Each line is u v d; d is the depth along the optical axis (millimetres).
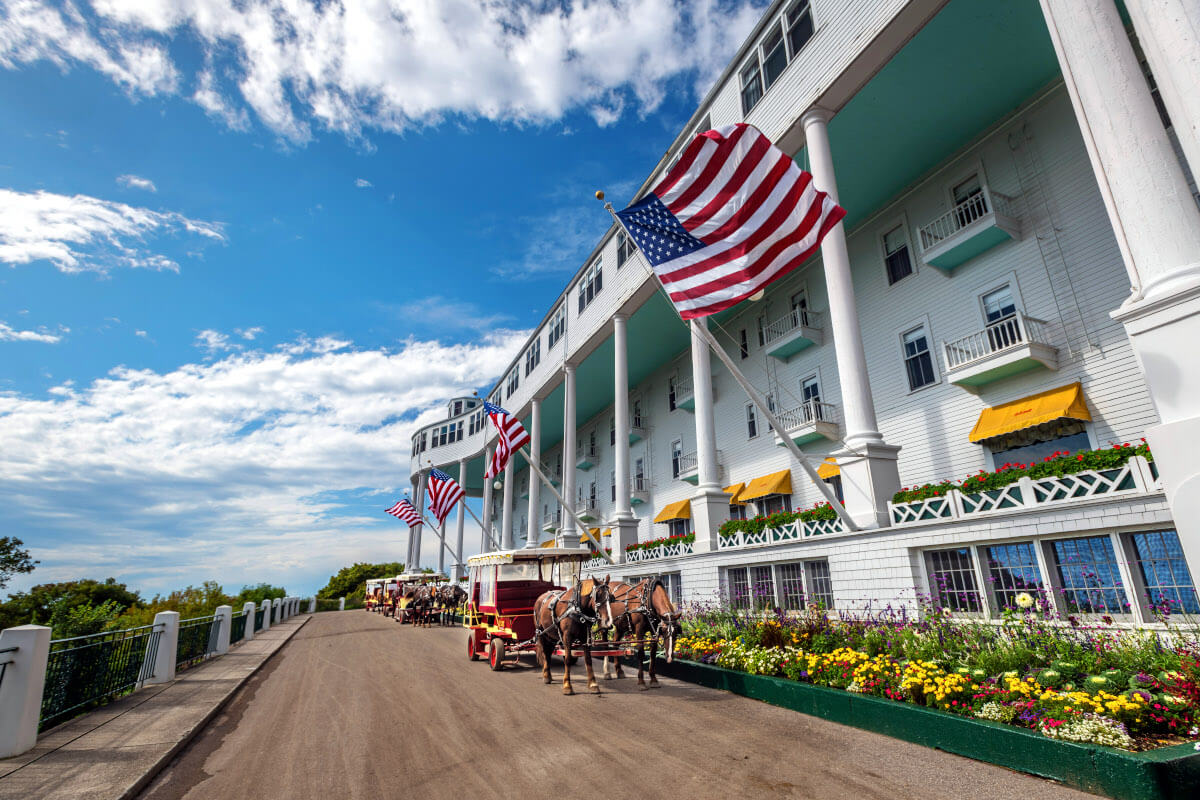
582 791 5195
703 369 19250
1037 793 4859
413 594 31453
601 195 10688
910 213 18453
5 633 6918
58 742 7262
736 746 6395
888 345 18641
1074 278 13914
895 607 10633
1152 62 6352
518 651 12422
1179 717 5238
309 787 5609
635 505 32969
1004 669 6910
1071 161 14305
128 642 10766
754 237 9344
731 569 16172
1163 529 7457
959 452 15992
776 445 22625
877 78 14461
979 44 13648
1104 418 12977
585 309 28516
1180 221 5922
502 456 18922
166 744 7121
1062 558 8516
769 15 17219
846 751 6137
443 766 6062
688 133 21094
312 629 28156
